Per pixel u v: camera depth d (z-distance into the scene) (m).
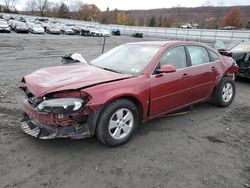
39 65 10.98
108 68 4.58
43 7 108.25
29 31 38.31
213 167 3.59
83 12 114.00
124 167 3.48
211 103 6.24
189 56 5.07
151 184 3.17
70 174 3.28
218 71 5.70
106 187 3.07
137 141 4.21
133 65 4.48
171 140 4.32
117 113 3.89
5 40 23.17
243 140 4.47
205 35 47.41
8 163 3.44
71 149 3.85
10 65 10.64
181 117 5.36
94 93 3.59
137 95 4.03
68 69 4.38
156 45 4.84
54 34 39.47
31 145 3.91
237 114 5.71
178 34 52.34
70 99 3.53
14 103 5.68
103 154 3.77
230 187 3.19
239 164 3.71
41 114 3.59
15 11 101.94
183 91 4.86
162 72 4.24
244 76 8.68
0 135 4.16
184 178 3.32
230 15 90.94
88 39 31.98
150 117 4.43
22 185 3.04
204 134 4.62
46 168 3.38
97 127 3.77
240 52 8.84
